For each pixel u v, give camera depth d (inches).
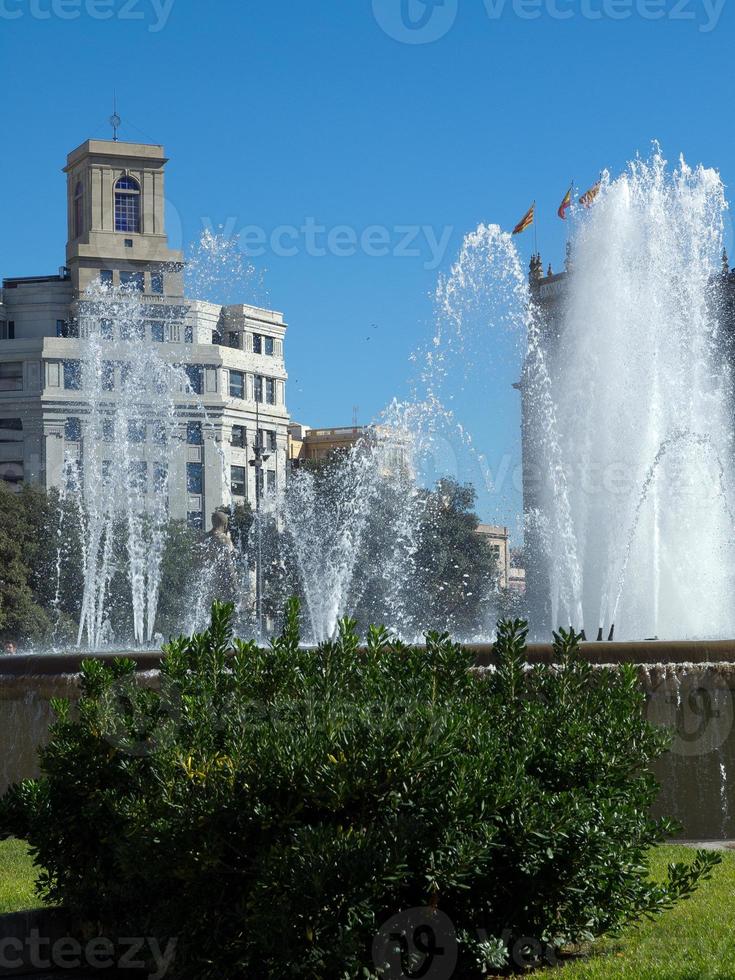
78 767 298.8
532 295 1930.4
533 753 290.7
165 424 4468.5
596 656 445.1
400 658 313.4
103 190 4776.1
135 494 3193.9
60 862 306.3
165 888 281.0
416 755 261.7
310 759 261.6
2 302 4726.9
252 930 260.5
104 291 4589.1
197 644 301.1
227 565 1546.5
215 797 265.3
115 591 2691.9
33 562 2731.3
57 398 4424.2
